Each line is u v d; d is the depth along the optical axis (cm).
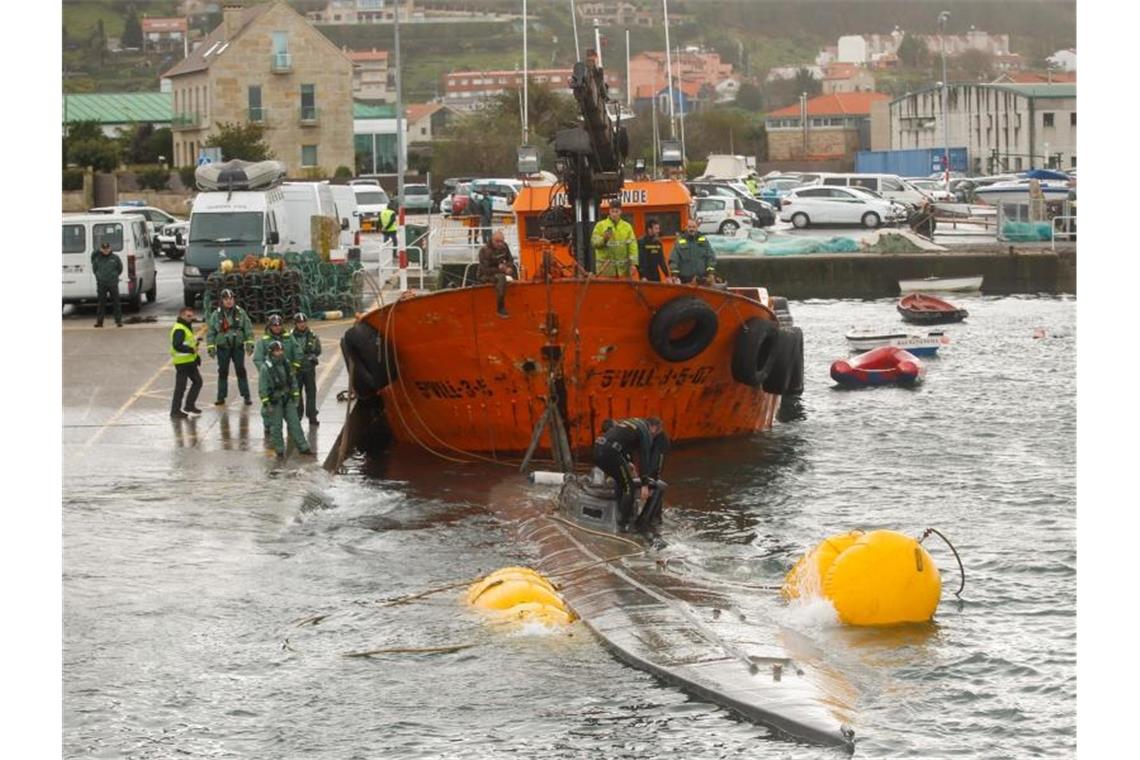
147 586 1991
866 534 1845
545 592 1869
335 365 3519
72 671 1677
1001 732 1476
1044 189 7769
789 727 1454
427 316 2730
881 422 3297
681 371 2803
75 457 2662
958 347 4612
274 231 4541
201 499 2409
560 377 2733
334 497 2525
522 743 1463
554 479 2556
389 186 11150
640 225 3231
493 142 11169
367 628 1802
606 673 1622
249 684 1638
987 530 2292
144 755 1466
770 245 6769
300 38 12038
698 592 1895
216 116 12019
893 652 1700
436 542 2227
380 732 1504
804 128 17400
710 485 2644
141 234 4566
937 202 9194
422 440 2930
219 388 3067
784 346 3031
